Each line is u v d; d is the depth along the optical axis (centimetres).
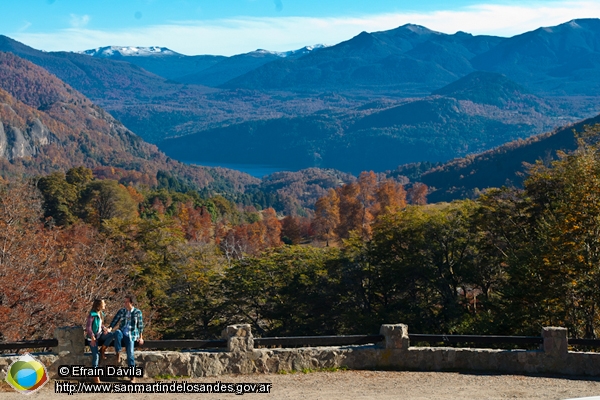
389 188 12456
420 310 3950
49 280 2686
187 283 4359
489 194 3988
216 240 11069
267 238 12125
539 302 2616
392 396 1255
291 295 4100
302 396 1254
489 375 1449
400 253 4159
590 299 2453
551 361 1478
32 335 2486
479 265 3959
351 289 4106
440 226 4025
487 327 2828
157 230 4959
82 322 2630
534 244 2992
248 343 1446
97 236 4834
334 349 1491
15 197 3647
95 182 9806
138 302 4031
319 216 12744
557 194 3397
